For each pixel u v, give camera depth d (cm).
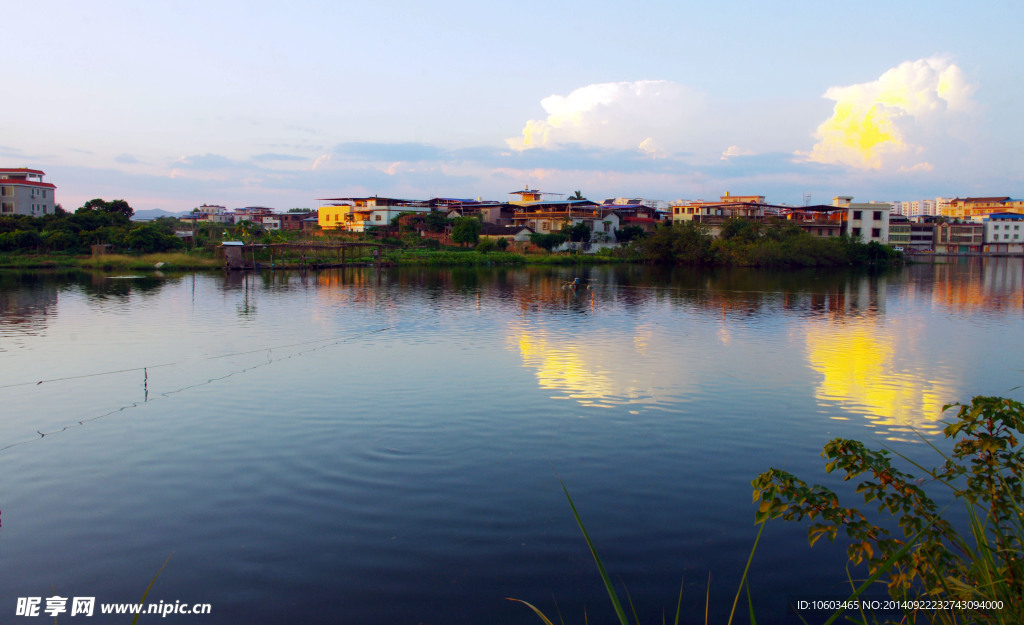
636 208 12325
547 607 844
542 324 3228
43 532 1045
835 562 945
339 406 1716
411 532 1038
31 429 1534
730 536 1023
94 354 2409
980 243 14675
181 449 1401
